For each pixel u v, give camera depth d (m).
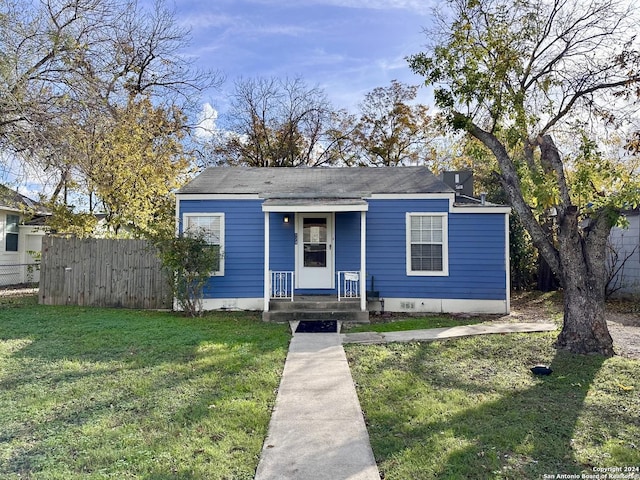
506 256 10.69
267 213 9.91
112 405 4.18
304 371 5.46
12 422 3.76
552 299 13.11
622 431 3.72
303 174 12.60
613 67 7.56
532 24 7.52
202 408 4.11
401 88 26.95
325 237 11.09
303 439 3.48
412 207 10.89
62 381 4.89
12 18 9.75
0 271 16.05
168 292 11.14
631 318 9.90
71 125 10.45
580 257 6.70
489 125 8.48
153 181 14.59
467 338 7.52
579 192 6.82
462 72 7.54
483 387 4.88
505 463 3.12
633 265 13.01
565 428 3.75
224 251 10.90
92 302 11.20
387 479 2.88
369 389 4.80
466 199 13.55
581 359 6.11
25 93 9.79
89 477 2.84
